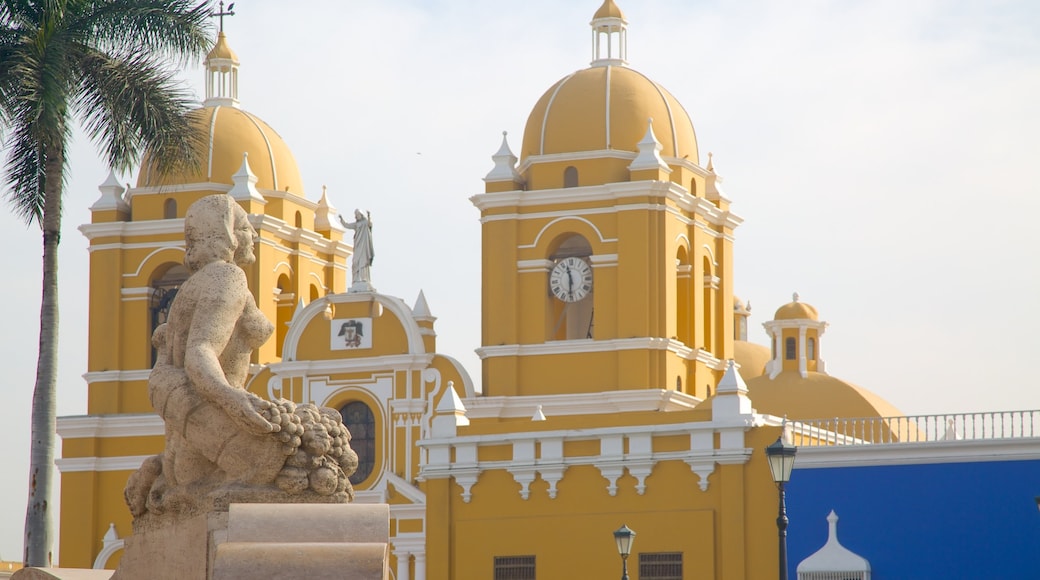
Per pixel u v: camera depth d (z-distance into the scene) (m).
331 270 71.75
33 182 37.62
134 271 67.44
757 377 66.31
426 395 61.88
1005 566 44.97
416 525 60.31
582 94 62.75
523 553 51.53
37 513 35.25
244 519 12.33
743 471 49.16
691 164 63.66
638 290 59.88
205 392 13.32
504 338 61.00
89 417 66.12
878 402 65.12
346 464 13.69
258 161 69.44
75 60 36.78
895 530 46.34
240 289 13.91
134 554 14.38
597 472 51.03
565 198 61.12
